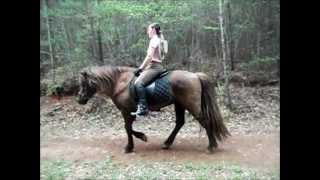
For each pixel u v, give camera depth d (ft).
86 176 13.92
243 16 27.86
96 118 22.77
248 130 20.54
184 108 17.11
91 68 17.10
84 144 18.25
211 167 14.71
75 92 25.34
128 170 14.65
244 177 13.58
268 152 16.74
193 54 27.84
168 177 13.78
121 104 16.78
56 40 26.89
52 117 22.86
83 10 26.09
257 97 24.82
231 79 26.37
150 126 21.56
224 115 22.53
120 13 25.77
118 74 17.04
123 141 18.79
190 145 17.99
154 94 16.34
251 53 28.17
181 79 16.34
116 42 27.45
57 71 26.43
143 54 26.94
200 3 26.23
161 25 27.40
